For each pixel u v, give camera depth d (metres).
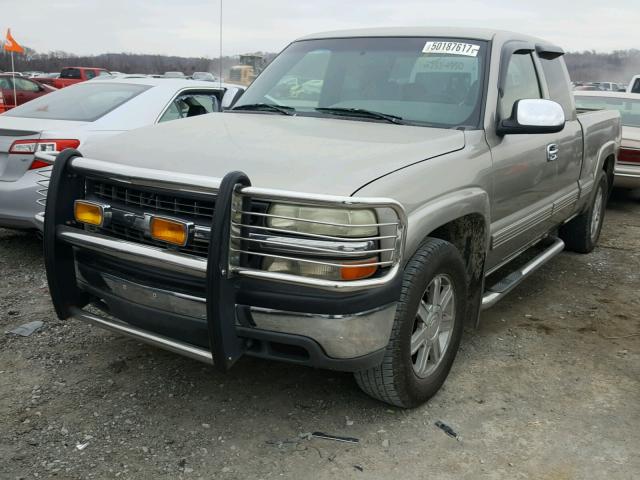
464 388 3.51
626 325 4.53
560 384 3.60
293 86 4.18
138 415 3.13
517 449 2.96
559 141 4.67
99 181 3.02
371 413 3.21
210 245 2.48
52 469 2.69
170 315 2.79
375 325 2.68
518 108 3.63
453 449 2.94
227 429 3.04
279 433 3.02
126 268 2.89
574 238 6.20
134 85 6.36
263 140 3.17
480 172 3.44
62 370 3.55
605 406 3.37
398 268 2.64
